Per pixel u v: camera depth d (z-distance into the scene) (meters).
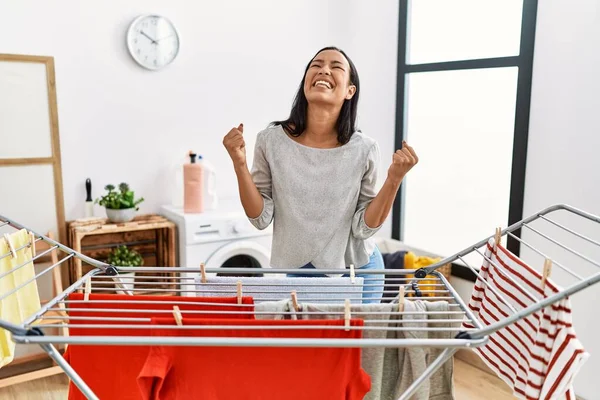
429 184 3.45
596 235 2.41
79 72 2.85
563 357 1.10
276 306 1.31
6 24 2.64
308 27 3.53
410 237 3.63
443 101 3.30
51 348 1.10
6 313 1.47
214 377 1.16
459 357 3.03
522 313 1.12
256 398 1.18
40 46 2.73
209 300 1.35
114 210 2.81
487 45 3.01
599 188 2.41
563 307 1.11
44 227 2.81
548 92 2.62
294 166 1.66
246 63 3.34
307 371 1.17
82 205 2.94
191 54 3.16
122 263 2.78
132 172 3.07
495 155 3.04
